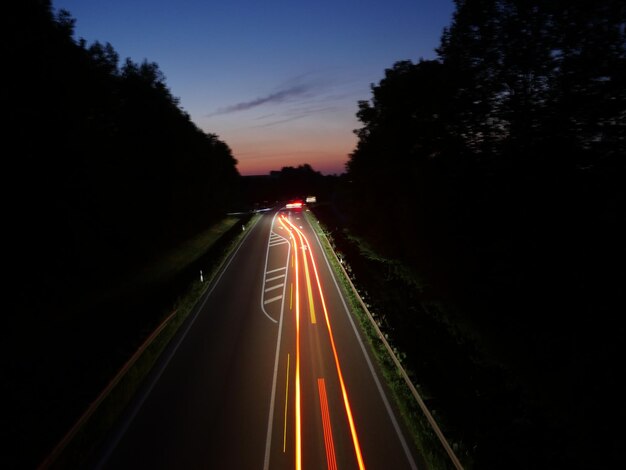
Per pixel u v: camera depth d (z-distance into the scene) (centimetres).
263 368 1518
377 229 4200
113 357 1540
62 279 2544
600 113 1884
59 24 2364
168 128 4378
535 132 2086
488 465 995
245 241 4506
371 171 4369
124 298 2575
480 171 2525
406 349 1616
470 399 1296
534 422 1241
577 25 1978
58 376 1550
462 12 2519
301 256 3556
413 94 3300
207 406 1286
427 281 2812
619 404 1337
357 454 1045
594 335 1633
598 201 1789
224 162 8188
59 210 2448
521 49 2248
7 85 1981
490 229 2464
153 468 1029
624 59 1841
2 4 1938
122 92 3956
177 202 4750
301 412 1232
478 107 2575
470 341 1889
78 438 1120
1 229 2100
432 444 1049
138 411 1273
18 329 1995
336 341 1733
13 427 1203
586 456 1131
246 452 1069
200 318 2100
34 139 2167
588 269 1778
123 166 3706
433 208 2962
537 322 1875
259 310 2180
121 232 3497
